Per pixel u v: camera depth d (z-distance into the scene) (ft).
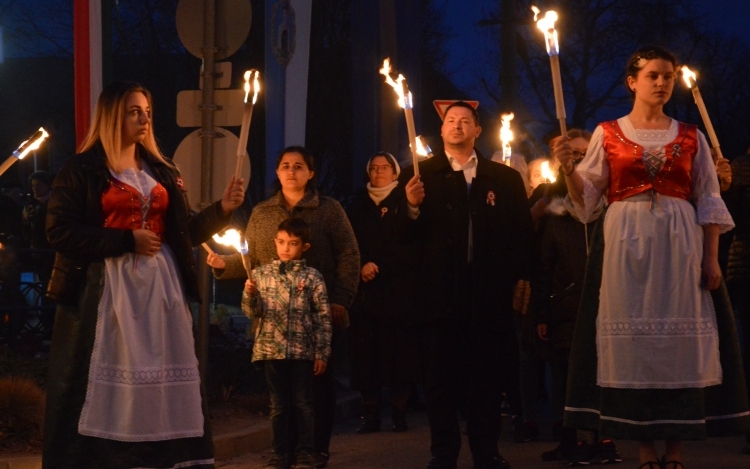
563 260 22.09
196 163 26.17
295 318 20.90
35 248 36.52
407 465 22.45
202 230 16.97
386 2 38.34
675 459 17.25
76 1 27.04
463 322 20.39
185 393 15.90
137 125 16.22
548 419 29.07
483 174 20.81
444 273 20.38
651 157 16.96
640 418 16.75
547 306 22.41
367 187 28.53
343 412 30.73
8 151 93.91
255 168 66.44
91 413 15.31
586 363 17.38
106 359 15.44
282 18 31.07
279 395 21.09
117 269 15.66
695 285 16.89
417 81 39.47
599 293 17.26
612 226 17.12
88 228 15.57
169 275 16.10
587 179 17.29
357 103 38.58
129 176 16.22
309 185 22.38
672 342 16.72
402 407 28.02
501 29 63.82
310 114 67.41
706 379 16.83
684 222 16.96
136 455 15.33
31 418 22.27
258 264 22.00
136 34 70.79
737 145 124.26
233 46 26.16
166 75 70.69
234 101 26.05
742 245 22.40
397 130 38.37
